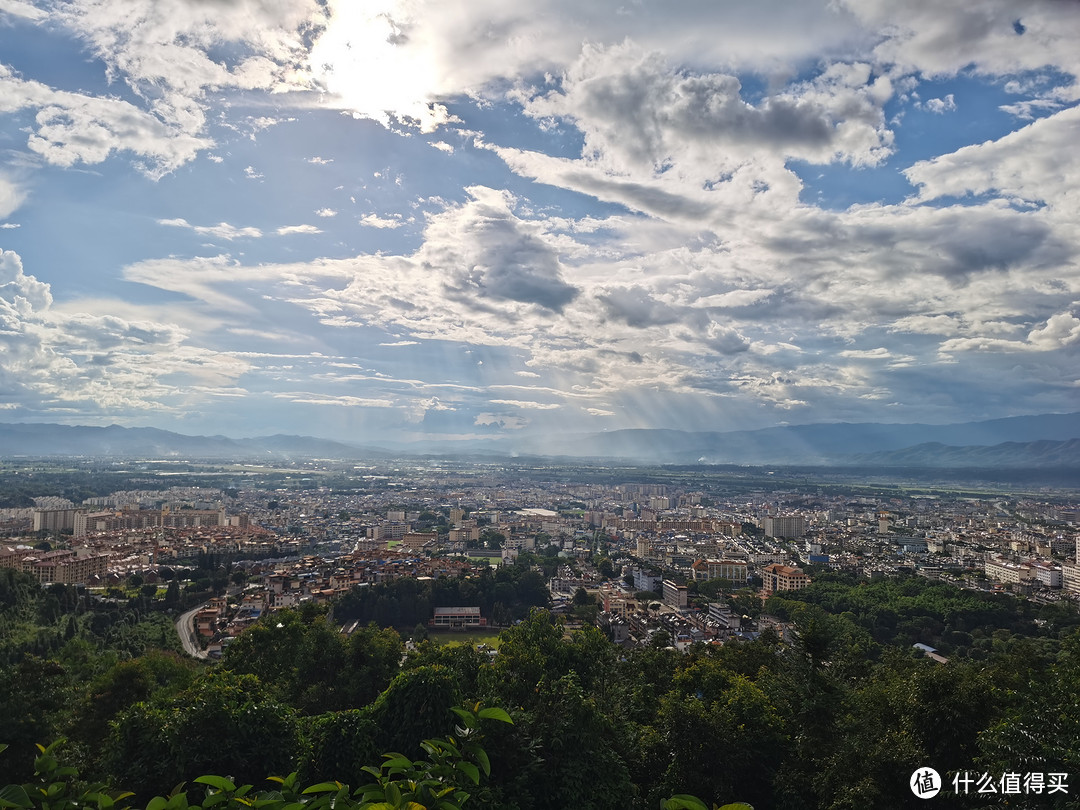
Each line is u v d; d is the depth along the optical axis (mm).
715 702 59719
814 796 51156
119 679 71125
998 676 62750
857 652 95312
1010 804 36812
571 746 44969
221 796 15656
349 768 45625
